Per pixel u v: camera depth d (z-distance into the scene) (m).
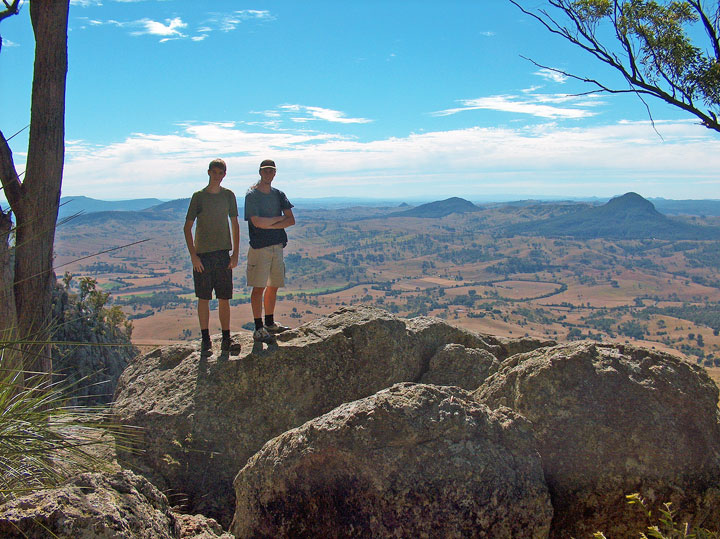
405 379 6.77
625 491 4.06
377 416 3.92
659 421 4.27
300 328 6.89
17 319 5.81
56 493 2.84
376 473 3.75
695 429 4.30
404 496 3.66
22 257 5.95
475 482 3.71
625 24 7.52
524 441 4.08
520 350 7.79
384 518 3.65
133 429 5.59
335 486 3.84
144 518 3.10
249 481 4.21
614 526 4.04
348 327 6.64
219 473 5.54
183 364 6.38
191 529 3.93
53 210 6.23
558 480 4.15
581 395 4.43
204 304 6.46
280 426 5.96
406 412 3.94
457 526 3.60
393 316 7.05
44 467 3.35
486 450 3.88
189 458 5.53
